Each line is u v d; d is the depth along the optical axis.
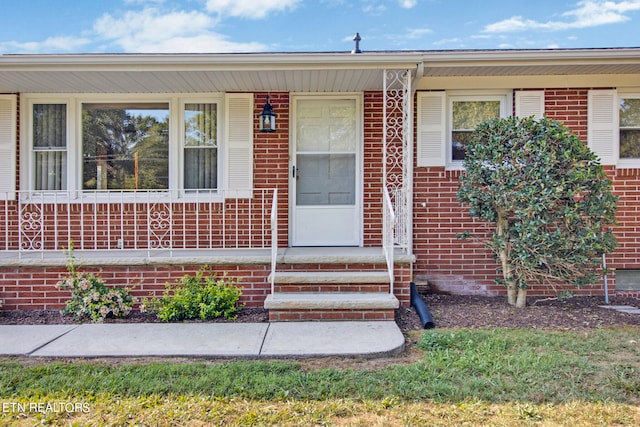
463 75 6.10
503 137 5.28
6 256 5.67
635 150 6.34
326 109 6.57
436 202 6.33
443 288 6.36
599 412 2.95
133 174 6.55
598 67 5.68
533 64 5.50
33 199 6.41
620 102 6.32
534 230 5.03
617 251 6.23
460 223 6.33
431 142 6.29
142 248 6.44
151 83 5.86
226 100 6.37
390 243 5.20
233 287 5.40
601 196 5.14
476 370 3.60
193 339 4.30
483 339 4.31
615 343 4.20
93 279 5.21
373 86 6.16
